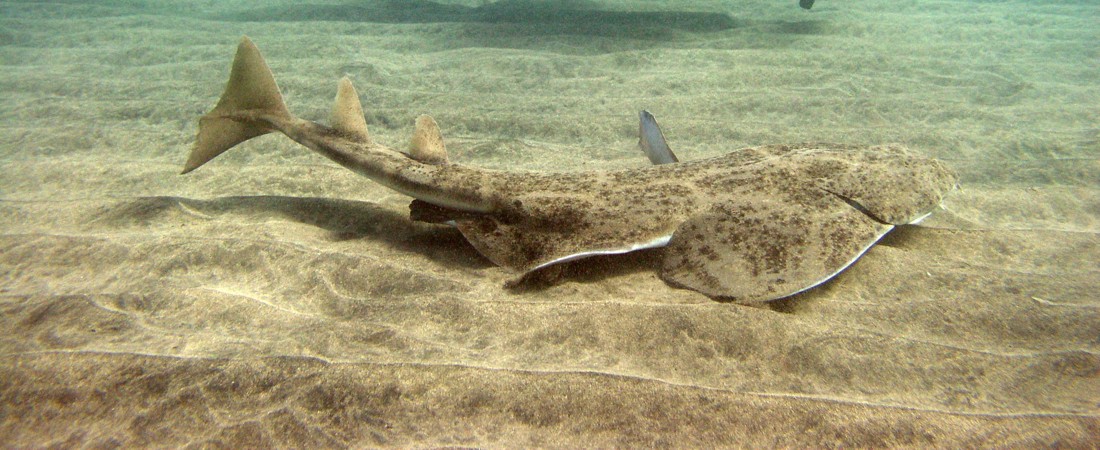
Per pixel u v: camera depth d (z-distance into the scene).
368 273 2.44
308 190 3.49
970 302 2.20
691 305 2.12
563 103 5.30
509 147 4.32
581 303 2.18
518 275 2.34
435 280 2.39
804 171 2.68
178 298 2.23
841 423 1.59
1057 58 6.75
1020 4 10.26
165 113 4.97
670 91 5.59
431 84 5.87
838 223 2.38
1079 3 10.20
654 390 1.71
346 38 7.68
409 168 2.77
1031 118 4.85
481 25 8.22
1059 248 2.74
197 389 1.69
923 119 4.90
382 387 1.72
